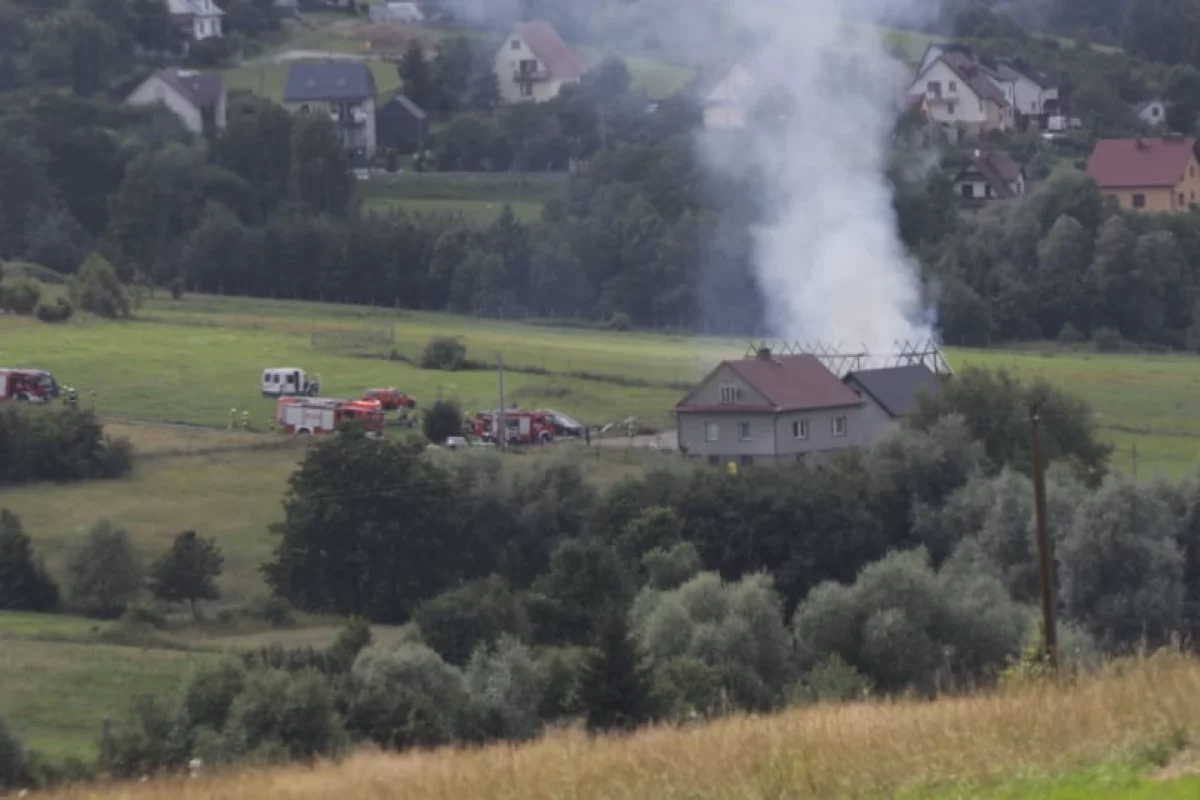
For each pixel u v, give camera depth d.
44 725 136.50
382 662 131.88
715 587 154.12
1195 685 74.31
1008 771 66.44
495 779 75.06
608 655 119.62
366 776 84.50
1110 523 173.38
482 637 163.75
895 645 150.12
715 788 68.69
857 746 70.94
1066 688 80.06
